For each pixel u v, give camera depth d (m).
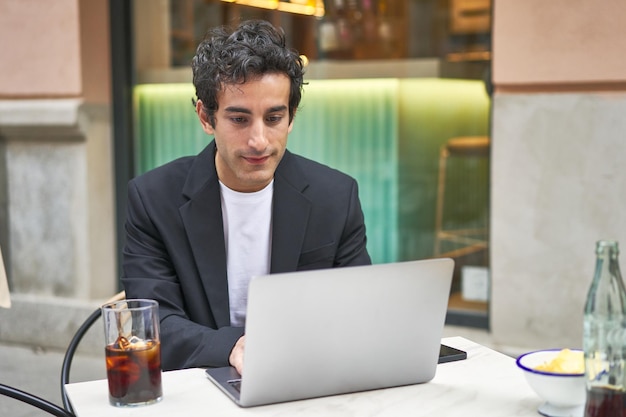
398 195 5.01
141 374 1.88
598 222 4.10
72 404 1.91
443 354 2.23
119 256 5.42
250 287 1.76
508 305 4.34
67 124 5.10
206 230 2.48
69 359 2.66
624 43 3.94
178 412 1.84
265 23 2.31
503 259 4.33
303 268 2.56
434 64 4.84
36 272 5.44
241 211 2.53
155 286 2.45
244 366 1.82
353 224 2.63
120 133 5.36
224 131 2.24
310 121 5.18
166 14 5.36
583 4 4.00
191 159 2.60
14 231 5.47
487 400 1.92
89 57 5.16
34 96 5.23
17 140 5.39
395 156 4.99
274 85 2.20
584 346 1.72
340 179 2.66
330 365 1.90
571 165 4.13
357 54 5.04
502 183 4.30
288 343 1.84
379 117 5.02
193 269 2.48
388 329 1.92
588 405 1.71
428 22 4.84
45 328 5.41
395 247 5.04
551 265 4.21
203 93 2.27
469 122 4.77
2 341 5.59
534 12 4.11
